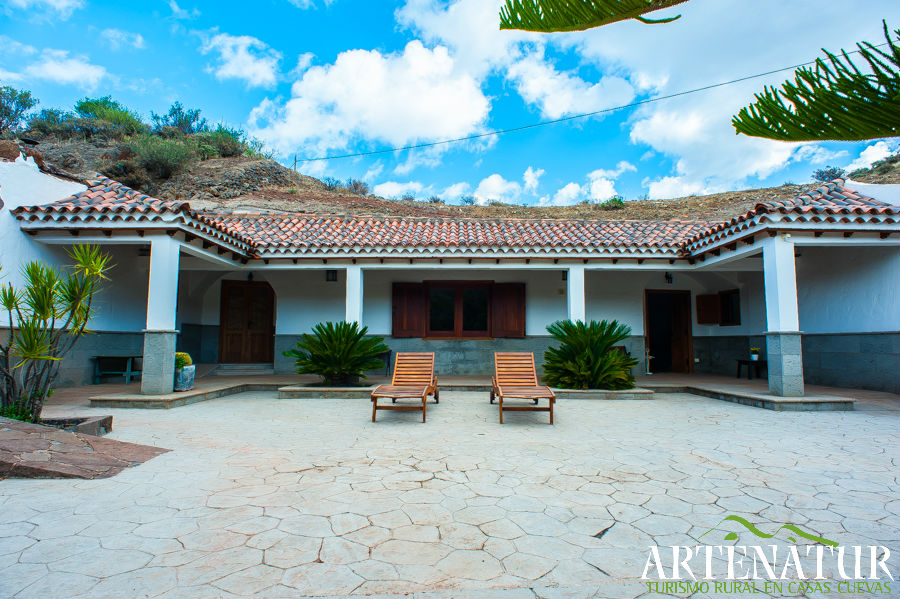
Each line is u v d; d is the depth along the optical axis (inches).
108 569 91.0
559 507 125.2
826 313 381.1
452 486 141.8
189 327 461.4
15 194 293.3
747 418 256.4
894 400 301.9
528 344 460.4
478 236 428.5
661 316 587.5
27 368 193.9
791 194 956.6
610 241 402.0
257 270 439.2
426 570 91.7
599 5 52.2
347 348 346.6
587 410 285.1
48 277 197.2
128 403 277.4
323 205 895.1
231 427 227.6
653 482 146.5
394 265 393.1
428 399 328.2
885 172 730.8
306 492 135.8
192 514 119.0
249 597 82.0
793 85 51.4
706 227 440.8
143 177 842.2
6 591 82.7
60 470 147.7
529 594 83.7
